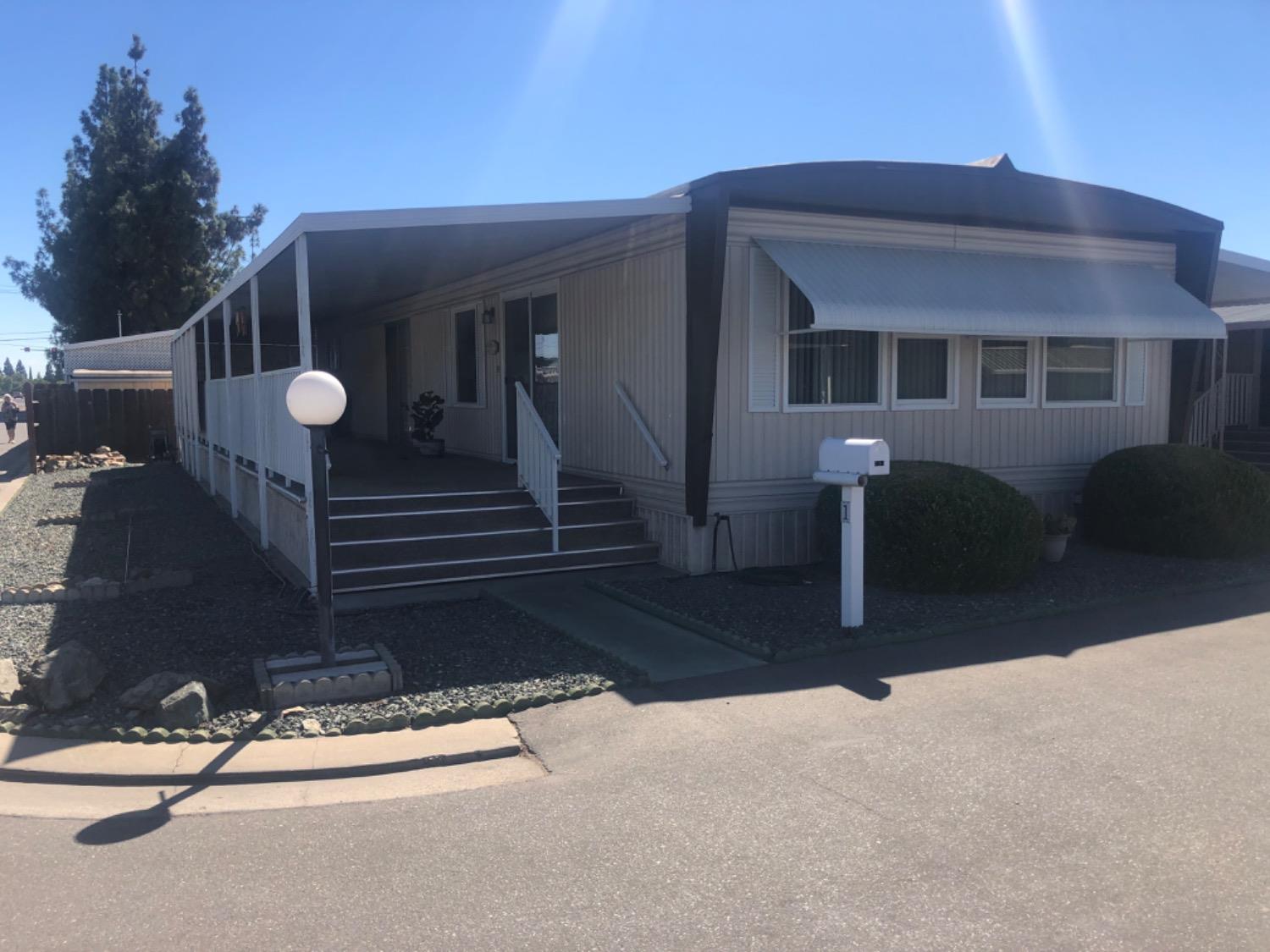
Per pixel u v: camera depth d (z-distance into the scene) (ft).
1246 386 55.83
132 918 11.25
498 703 18.11
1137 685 19.52
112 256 105.91
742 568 29.84
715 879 11.97
